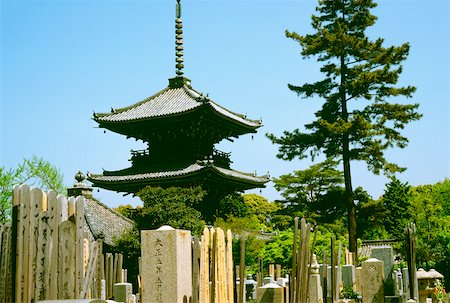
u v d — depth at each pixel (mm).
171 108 47344
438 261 40406
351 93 49906
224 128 49156
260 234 47062
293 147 50469
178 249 9492
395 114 48375
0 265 8625
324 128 49125
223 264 11039
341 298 21234
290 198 62844
